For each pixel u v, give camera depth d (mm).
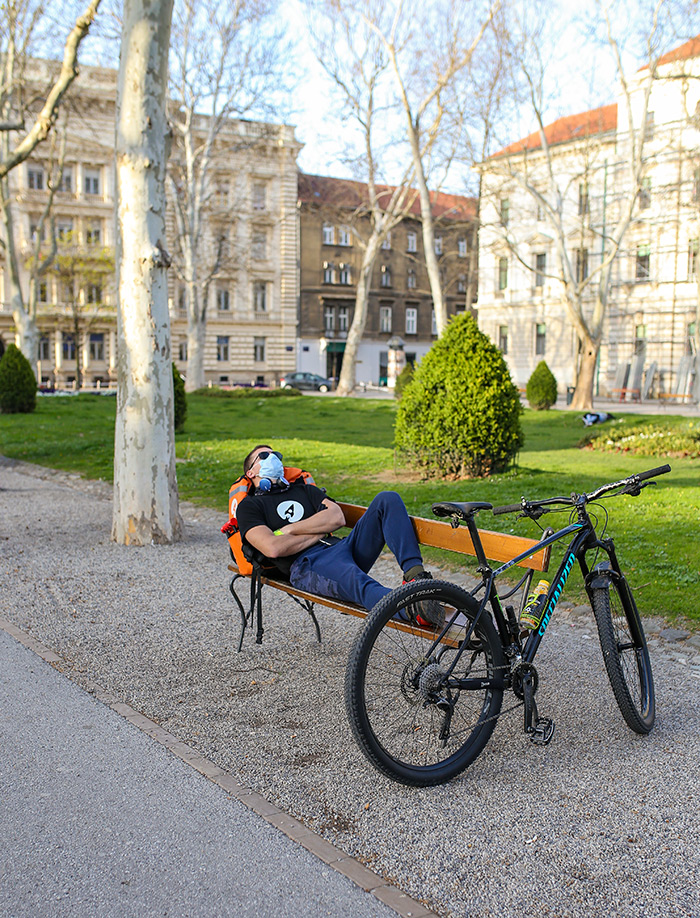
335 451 15938
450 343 12414
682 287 42594
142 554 7969
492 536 4055
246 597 6555
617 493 4039
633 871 2898
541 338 49719
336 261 63844
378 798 3406
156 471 8352
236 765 3691
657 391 43000
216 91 33875
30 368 25531
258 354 59031
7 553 7918
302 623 5883
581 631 5656
